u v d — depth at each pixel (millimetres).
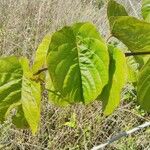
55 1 1918
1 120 245
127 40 213
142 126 434
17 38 1655
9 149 1158
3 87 241
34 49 1465
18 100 246
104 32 1564
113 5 254
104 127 1281
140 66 251
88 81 206
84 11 1916
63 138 1252
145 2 320
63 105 257
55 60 203
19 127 253
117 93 214
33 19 1804
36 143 1192
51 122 1264
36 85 246
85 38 208
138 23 203
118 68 215
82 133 1208
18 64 243
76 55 206
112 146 1175
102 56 204
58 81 203
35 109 245
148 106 217
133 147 1175
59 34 206
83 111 1281
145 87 217
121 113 1271
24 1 1870
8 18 1808
